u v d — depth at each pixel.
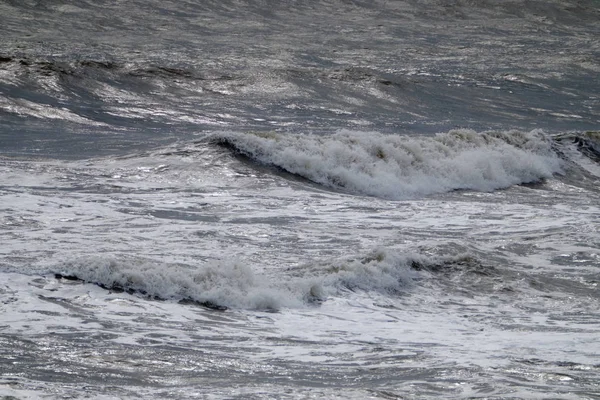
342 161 61.16
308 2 178.62
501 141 72.06
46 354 23.77
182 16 157.75
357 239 43.41
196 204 49.62
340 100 99.50
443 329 31.06
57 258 35.94
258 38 144.62
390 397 20.98
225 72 104.25
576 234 46.59
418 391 21.78
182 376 22.59
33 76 90.88
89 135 71.94
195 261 37.22
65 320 27.48
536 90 117.00
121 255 37.34
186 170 57.03
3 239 38.78
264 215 48.19
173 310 29.97
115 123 79.62
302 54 131.00
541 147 73.69
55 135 70.88
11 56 95.50
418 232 46.34
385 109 98.12
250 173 57.88
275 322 30.09
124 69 98.44
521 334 30.66
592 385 23.08
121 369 22.88
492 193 62.41
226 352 25.62
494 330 31.30
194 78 100.69
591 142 76.56
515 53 149.50
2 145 64.19
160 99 92.31
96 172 55.41
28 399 19.38
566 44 164.88
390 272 36.88
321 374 23.58
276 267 36.97
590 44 166.25
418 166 63.84
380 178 60.44
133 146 66.12
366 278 35.88
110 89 92.88
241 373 23.28
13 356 23.28
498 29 176.62
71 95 88.94
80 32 138.75
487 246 43.22
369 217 49.84
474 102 106.38
